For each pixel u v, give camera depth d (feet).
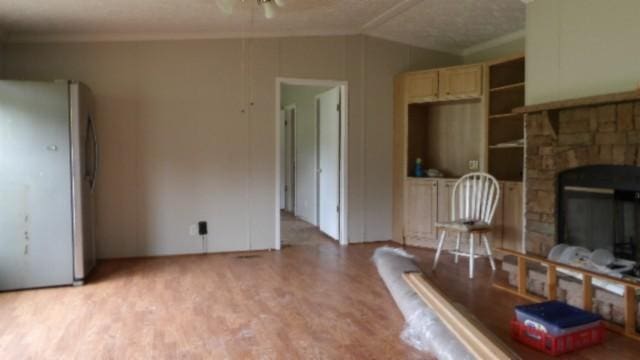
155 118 16.38
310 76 17.84
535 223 12.95
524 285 11.87
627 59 10.49
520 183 14.82
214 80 16.85
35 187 12.60
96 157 14.83
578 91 11.63
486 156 16.26
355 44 18.33
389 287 11.94
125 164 16.17
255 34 17.03
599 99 10.47
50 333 9.51
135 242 16.35
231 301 11.52
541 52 12.68
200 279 13.52
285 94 27.37
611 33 10.82
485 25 16.53
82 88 13.33
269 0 12.30
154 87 16.33
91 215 14.28
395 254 14.70
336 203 19.24
